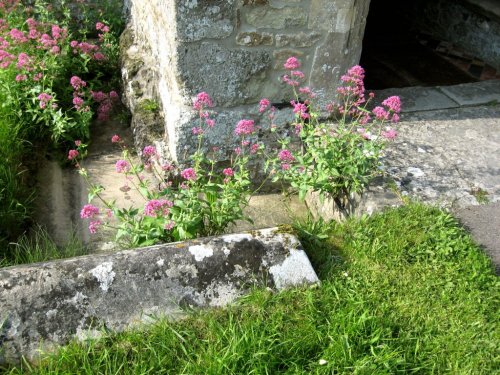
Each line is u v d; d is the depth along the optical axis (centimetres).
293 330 240
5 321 225
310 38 345
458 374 226
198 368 220
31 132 425
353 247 288
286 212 385
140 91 444
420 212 305
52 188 398
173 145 369
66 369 218
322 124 337
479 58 550
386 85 501
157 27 394
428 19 612
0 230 329
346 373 220
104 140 459
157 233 282
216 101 354
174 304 245
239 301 250
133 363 223
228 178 308
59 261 249
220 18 321
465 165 348
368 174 330
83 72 493
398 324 245
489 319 250
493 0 515
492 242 295
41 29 495
